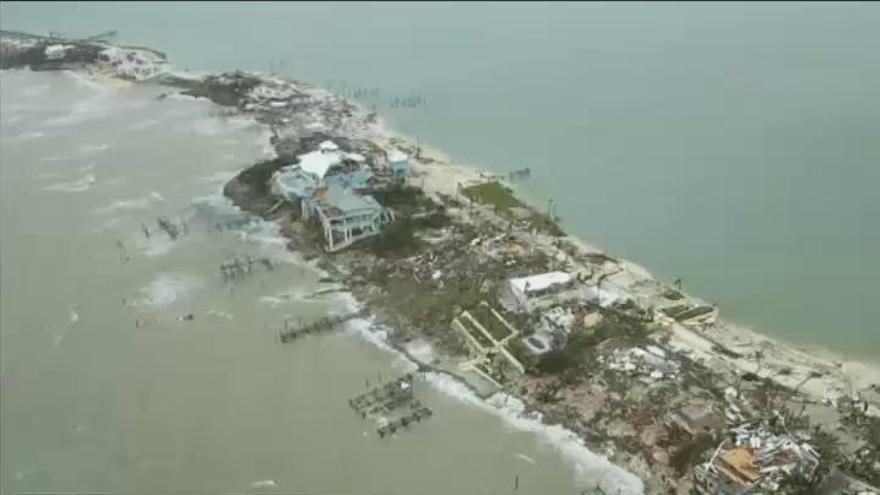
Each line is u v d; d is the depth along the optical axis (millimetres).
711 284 104312
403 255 111312
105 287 108125
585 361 88438
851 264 106875
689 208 123500
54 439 82125
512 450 78688
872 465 72500
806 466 71438
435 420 83062
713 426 77312
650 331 93438
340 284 107750
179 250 117000
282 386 88875
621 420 80375
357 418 83750
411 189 127062
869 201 121188
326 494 74312
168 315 102062
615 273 106562
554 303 97562
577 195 128625
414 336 96312
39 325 100188
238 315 101938
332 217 113438
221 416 84688
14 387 89500
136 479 76875
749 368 87438
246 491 75000
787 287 103000
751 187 127875
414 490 74375
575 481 74375
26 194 133875
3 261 114188
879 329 93938
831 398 82312
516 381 87188
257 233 121000
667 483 72750
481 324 95312
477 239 113875
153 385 89438
